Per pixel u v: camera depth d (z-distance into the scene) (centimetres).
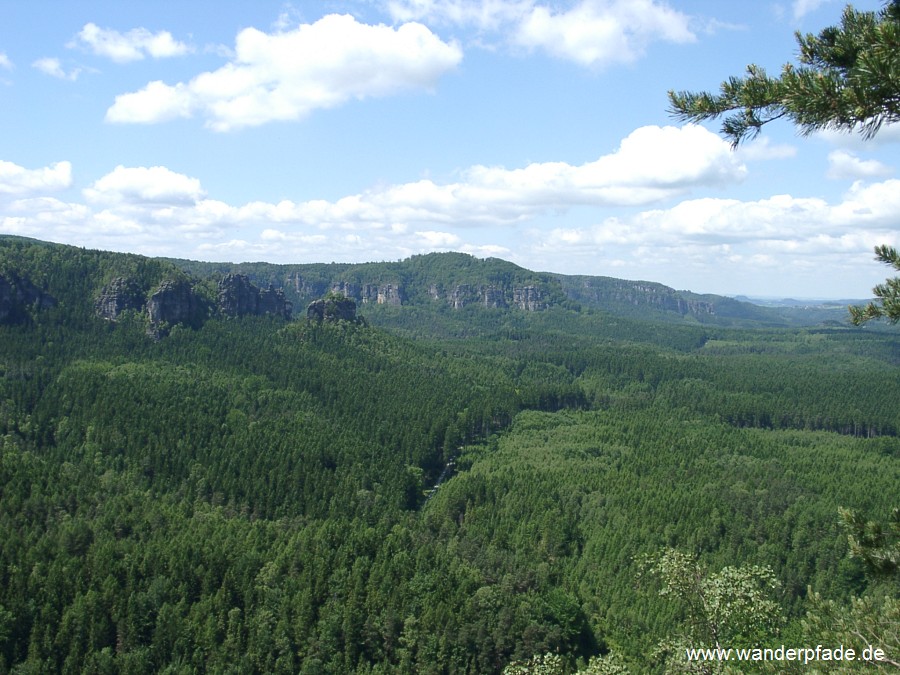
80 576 9556
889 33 1892
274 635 9194
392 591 10150
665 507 14212
